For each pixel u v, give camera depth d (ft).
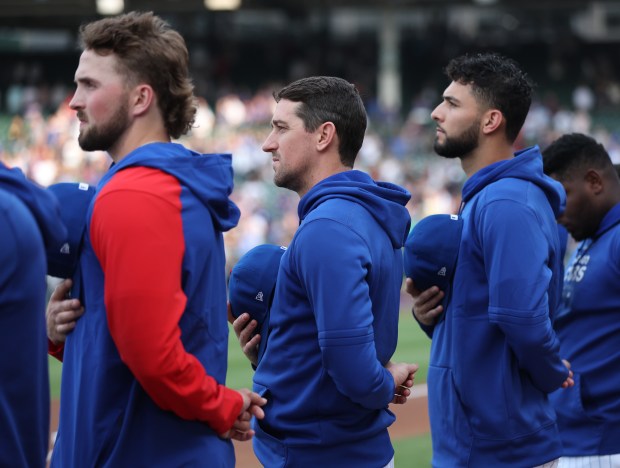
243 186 78.13
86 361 9.16
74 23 120.67
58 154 78.69
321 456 10.56
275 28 130.93
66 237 9.23
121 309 8.58
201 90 112.88
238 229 71.56
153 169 9.04
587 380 13.71
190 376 8.84
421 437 24.84
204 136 84.99
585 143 14.05
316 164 11.07
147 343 8.55
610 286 13.57
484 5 108.68
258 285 11.36
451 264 12.07
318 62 123.44
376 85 120.47
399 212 11.00
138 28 9.43
